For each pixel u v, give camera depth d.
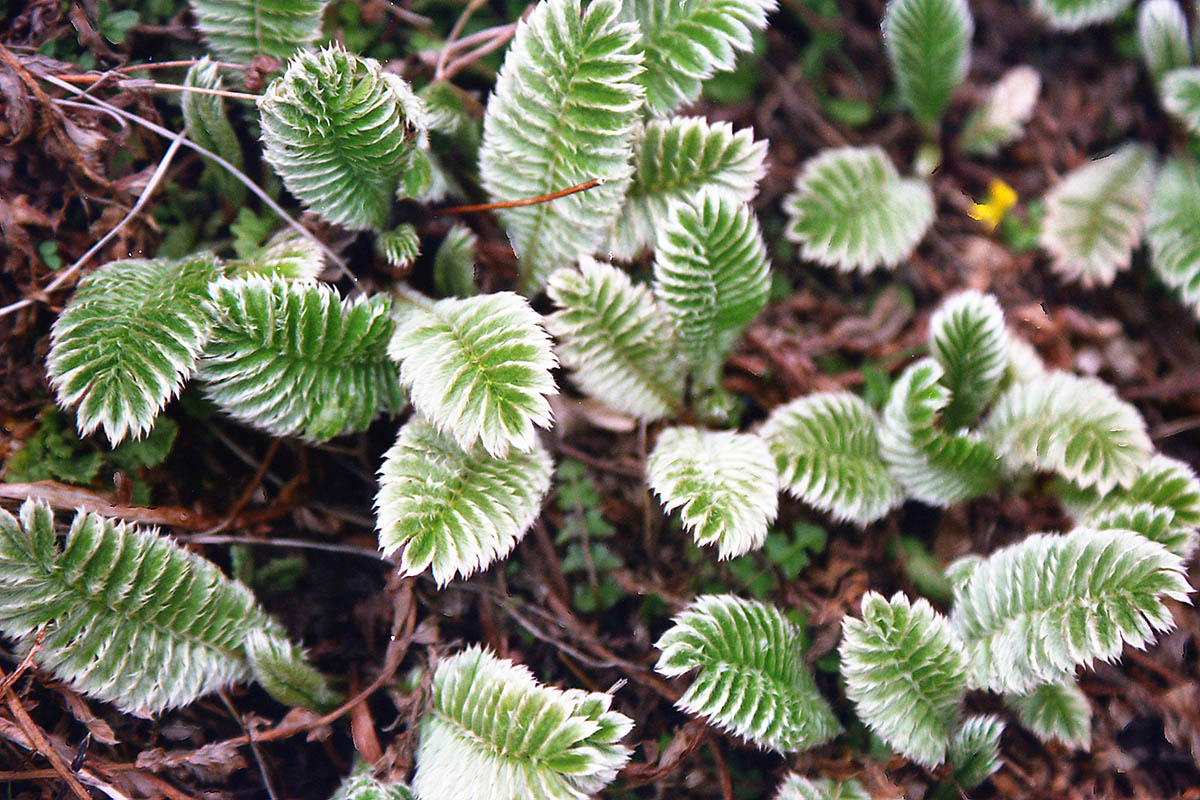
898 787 0.23
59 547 0.22
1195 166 0.27
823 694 0.25
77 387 0.21
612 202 0.24
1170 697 0.25
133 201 0.24
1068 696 0.24
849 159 0.26
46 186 0.24
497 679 0.22
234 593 0.23
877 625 0.23
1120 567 0.22
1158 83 0.27
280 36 0.24
